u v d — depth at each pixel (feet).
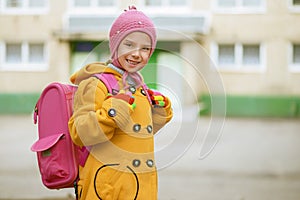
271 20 80.33
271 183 29.01
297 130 59.16
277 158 39.01
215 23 81.05
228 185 28.09
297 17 79.97
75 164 10.91
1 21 83.05
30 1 83.05
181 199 24.22
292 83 79.66
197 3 81.35
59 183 10.99
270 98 78.89
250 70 80.02
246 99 79.30
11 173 31.27
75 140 10.50
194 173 31.63
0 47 82.64
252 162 36.76
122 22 10.57
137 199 10.43
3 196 24.13
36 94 81.25
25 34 82.64
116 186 10.37
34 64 82.74
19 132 56.70
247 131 57.98
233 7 80.94
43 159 11.20
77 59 82.28
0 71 82.12
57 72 81.97
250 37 80.48
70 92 11.21
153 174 10.89
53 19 82.58
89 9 82.99
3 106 81.25
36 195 24.43
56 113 11.11
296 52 80.43
